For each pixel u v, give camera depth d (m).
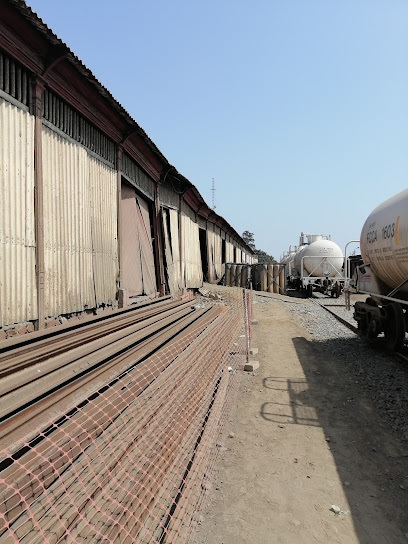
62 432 2.53
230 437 4.78
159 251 11.41
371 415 5.48
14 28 4.36
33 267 4.95
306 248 24.53
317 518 3.30
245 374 7.35
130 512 2.37
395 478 3.93
